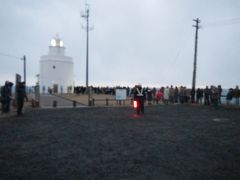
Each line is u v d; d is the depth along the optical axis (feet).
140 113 65.05
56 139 33.01
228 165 22.43
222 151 27.40
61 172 20.43
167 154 26.02
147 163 22.91
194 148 28.68
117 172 20.45
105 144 30.35
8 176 19.47
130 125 45.34
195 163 22.98
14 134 36.27
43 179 18.86
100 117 56.70
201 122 50.44
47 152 26.63
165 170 20.99
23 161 23.45
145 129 41.24
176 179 18.93
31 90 177.88
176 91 100.53
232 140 33.14
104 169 21.18
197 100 101.65
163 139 33.47
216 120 53.57
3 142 31.19
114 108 80.59
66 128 41.60
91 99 93.76
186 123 48.75
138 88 61.82
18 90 57.77
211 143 31.24
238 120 53.83
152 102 106.73
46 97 134.82
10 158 24.43
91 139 33.12
